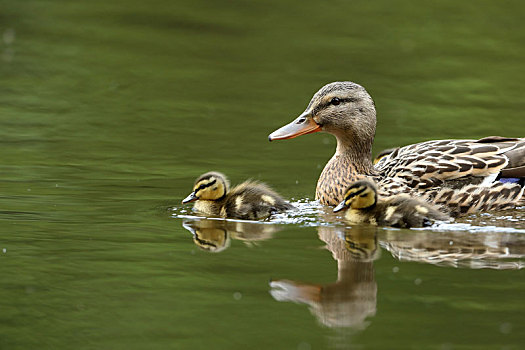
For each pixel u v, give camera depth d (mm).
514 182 12469
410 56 23125
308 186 14148
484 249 10531
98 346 7906
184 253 10414
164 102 19469
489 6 27500
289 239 11062
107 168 14727
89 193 13227
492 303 8836
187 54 23219
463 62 22641
